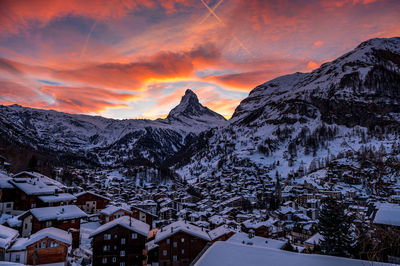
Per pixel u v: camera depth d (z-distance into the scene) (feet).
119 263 150.10
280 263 30.63
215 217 307.37
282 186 614.34
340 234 86.63
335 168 544.21
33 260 122.83
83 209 311.47
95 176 644.69
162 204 426.51
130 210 277.23
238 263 30.91
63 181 510.58
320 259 32.07
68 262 144.97
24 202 207.62
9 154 526.16
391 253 45.19
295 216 343.05
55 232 145.79
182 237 158.92
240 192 584.81
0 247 123.85
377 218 77.25
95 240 150.82
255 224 242.37
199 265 31.30
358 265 30.50
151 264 172.35
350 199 300.20
